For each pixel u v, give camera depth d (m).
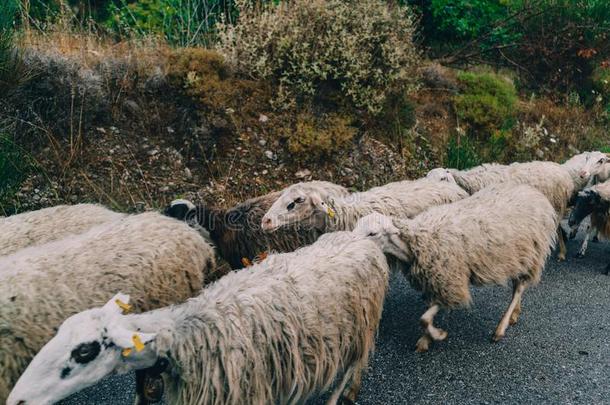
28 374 2.37
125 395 3.75
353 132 7.43
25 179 5.85
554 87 10.99
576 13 10.98
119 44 7.85
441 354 4.29
